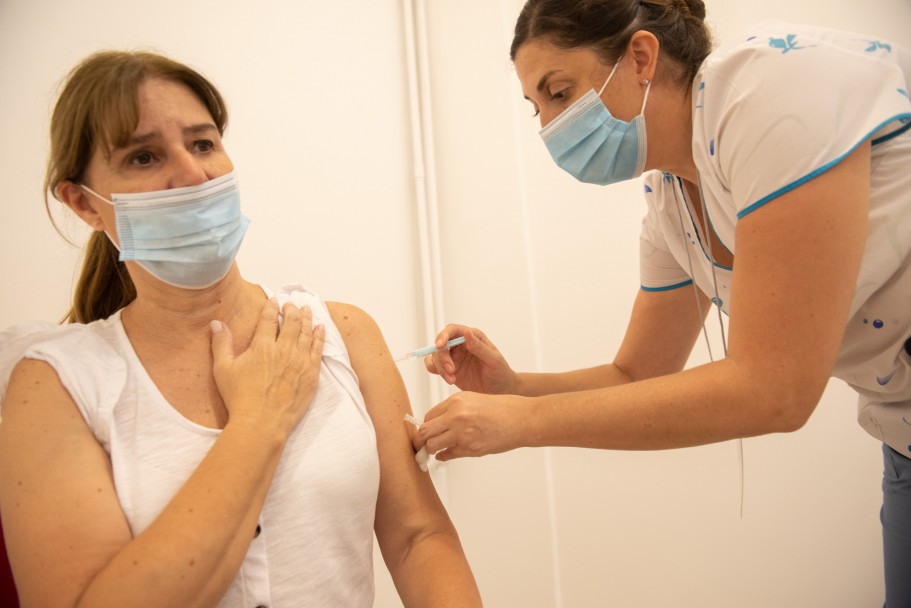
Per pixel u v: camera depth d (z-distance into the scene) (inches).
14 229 56.2
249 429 34.3
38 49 57.5
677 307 57.1
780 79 35.2
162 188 36.3
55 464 32.2
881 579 74.6
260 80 70.6
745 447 77.0
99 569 30.6
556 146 45.8
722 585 78.4
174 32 64.7
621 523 81.1
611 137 43.4
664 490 79.8
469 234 84.8
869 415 49.6
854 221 33.9
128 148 35.9
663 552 80.0
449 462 85.4
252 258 68.7
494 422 40.4
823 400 74.5
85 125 35.8
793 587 76.3
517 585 82.2
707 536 78.6
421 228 84.1
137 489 33.9
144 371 37.0
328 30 77.5
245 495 32.7
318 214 75.0
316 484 37.5
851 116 34.2
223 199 38.0
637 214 80.7
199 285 38.3
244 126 68.9
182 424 35.8
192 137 37.4
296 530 36.8
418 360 86.0
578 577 82.4
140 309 39.2
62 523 30.9
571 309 83.1
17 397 33.9
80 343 37.1
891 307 40.3
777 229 34.6
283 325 39.8
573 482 82.4
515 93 82.2
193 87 38.5
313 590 37.1
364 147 80.4
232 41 68.8
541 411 40.6
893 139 36.1
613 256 81.7
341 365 41.8
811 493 75.5
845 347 44.2
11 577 40.4
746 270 36.0
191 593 30.3
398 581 42.3
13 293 56.0
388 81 84.0
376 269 80.9
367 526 40.5
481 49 83.4
